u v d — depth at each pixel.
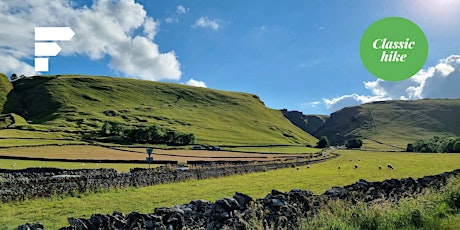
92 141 119.62
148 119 184.50
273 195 10.92
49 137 116.56
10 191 20.16
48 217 15.32
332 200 11.44
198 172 37.50
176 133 140.88
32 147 84.31
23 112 187.12
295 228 9.70
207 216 9.24
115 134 137.25
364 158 80.00
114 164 63.25
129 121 176.12
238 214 8.95
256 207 9.48
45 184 22.05
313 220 9.58
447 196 12.84
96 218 7.94
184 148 126.12
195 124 191.50
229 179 36.78
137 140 131.38
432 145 129.25
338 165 58.84
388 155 94.50
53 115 173.62
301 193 11.34
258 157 96.25
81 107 188.62
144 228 8.13
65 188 23.16
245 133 191.88
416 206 11.09
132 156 80.81
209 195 22.64
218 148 133.12
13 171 35.03
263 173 45.12
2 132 115.75
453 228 9.73
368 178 34.72
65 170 36.69
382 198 13.23
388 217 10.33
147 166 60.09
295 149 160.62
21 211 17.05
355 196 13.21
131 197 22.16
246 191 24.61
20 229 7.52
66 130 138.25
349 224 9.69
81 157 70.94
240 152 125.81
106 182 26.22
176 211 8.80
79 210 17.17
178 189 26.97
